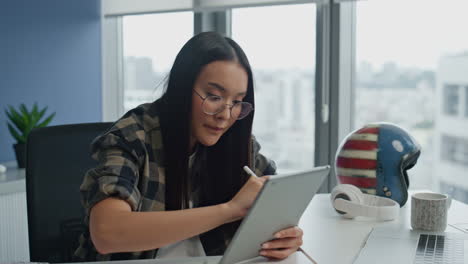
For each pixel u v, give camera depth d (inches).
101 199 45.8
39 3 125.0
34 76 124.6
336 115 118.6
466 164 109.7
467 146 109.0
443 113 108.9
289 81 122.6
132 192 47.2
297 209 48.3
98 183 46.5
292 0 115.9
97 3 140.0
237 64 51.2
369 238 55.3
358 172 67.6
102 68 142.1
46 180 63.0
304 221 62.9
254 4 119.4
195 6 127.1
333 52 117.5
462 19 104.1
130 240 44.4
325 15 115.6
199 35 52.1
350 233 57.7
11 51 119.2
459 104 107.7
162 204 53.4
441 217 58.0
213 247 55.5
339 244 53.5
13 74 119.7
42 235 62.3
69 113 133.6
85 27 137.1
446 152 109.8
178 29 135.5
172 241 45.2
